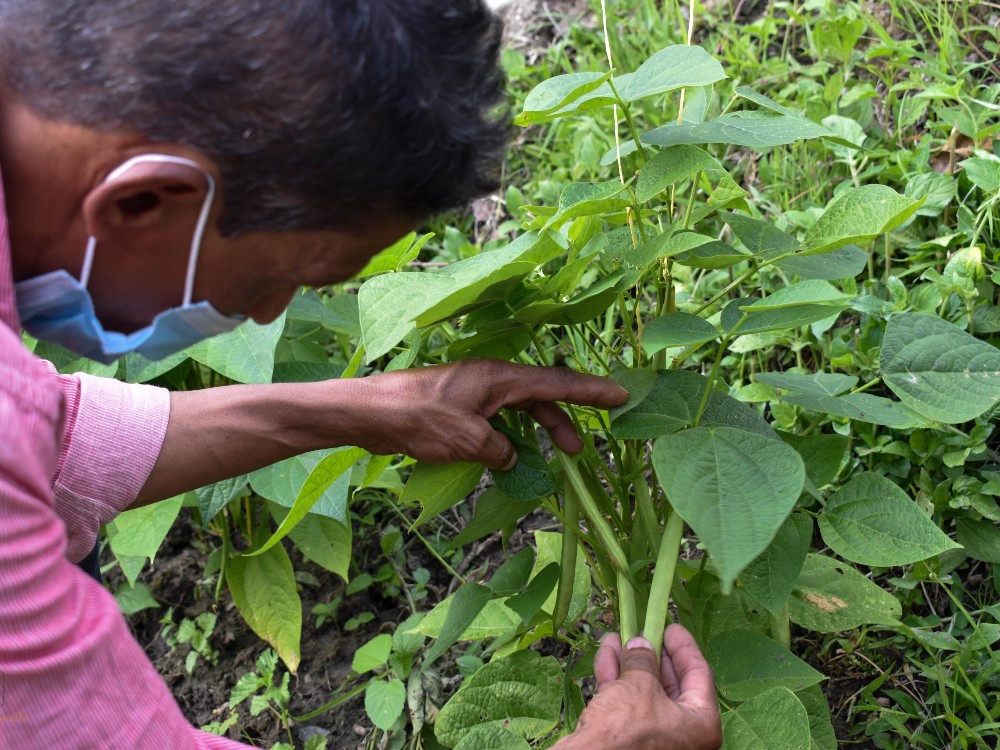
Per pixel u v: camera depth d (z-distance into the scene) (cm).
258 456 124
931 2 234
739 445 105
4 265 77
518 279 113
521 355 146
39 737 74
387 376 122
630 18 275
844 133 201
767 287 193
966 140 198
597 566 152
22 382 75
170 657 196
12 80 76
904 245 191
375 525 206
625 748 99
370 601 198
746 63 231
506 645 154
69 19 74
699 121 144
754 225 133
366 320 112
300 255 89
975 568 168
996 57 215
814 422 169
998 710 143
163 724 83
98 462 117
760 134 125
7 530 71
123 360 161
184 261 85
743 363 192
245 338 152
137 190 77
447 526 205
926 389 122
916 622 161
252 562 181
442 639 129
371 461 132
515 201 239
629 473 141
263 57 75
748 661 126
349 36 76
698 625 140
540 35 288
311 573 203
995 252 178
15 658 72
